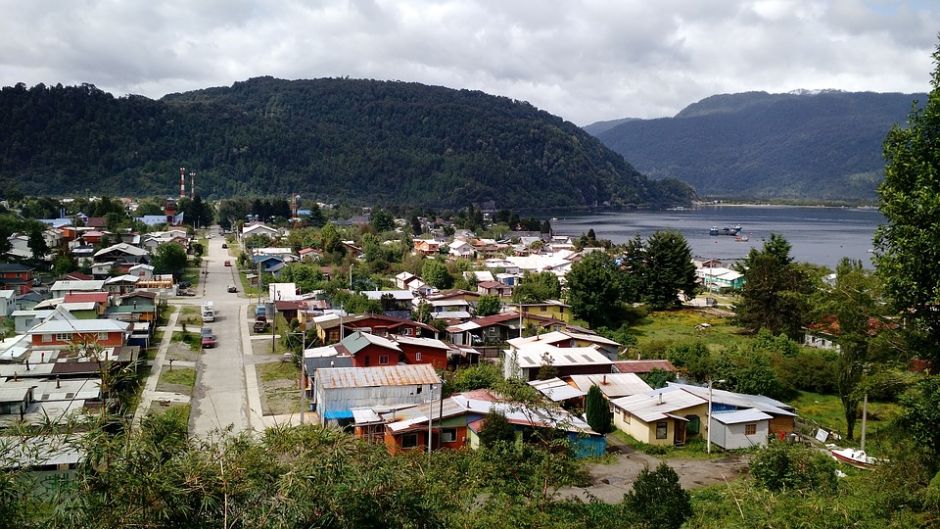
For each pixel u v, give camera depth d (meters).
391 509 8.92
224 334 42.41
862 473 18.78
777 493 16.77
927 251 12.30
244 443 8.77
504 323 42.84
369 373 27.11
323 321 39.97
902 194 12.66
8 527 7.67
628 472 22.34
